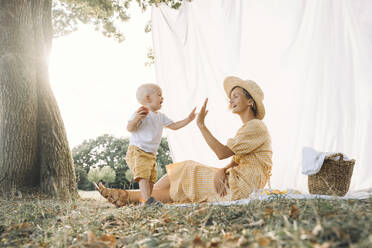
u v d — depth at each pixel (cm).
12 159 448
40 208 276
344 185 315
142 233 179
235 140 281
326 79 386
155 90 341
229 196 276
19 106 459
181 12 439
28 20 493
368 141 368
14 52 471
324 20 388
